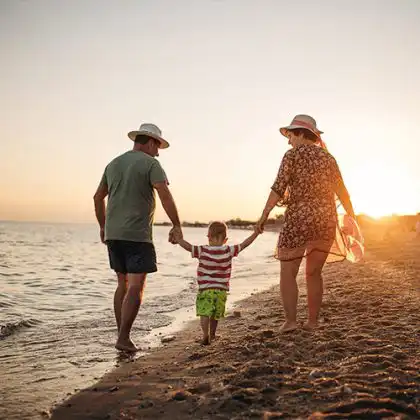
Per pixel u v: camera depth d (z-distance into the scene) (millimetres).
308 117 4996
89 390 3547
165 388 3426
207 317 4789
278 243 4898
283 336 4508
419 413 2709
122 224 4848
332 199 4832
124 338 4820
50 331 5984
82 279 12688
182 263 19422
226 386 3207
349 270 11469
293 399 2963
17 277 12789
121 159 5004
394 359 3627
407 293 7223
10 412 3152
